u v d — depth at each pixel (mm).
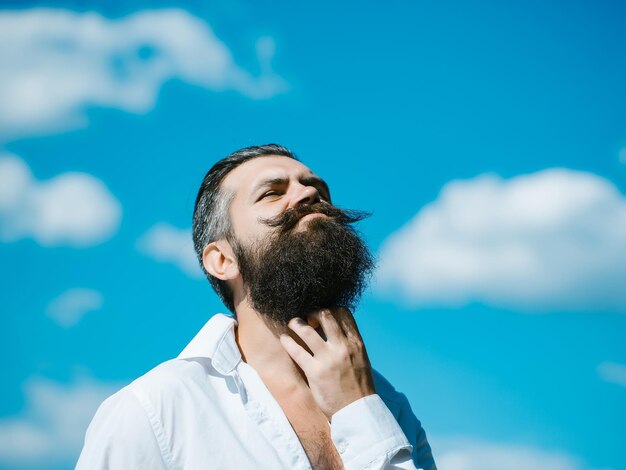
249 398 2260
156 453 2076
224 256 2613
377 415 2223
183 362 2316
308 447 2250
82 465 2074
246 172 2676
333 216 2490
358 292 2514
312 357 2309
